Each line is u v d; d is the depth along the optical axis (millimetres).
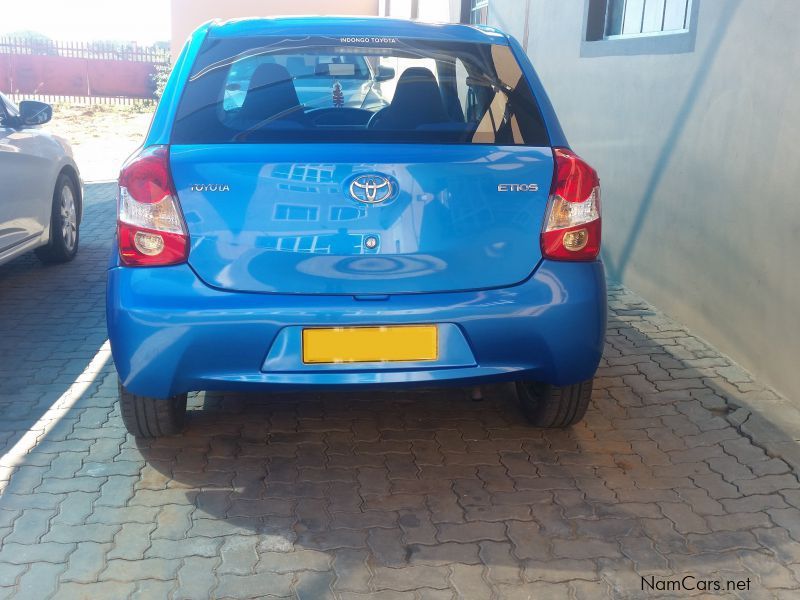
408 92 2939
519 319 2762
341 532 2732
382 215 2689
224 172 2672
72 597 2398
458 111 2961
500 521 2803
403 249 2707
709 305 4391
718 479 3084
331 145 2750
